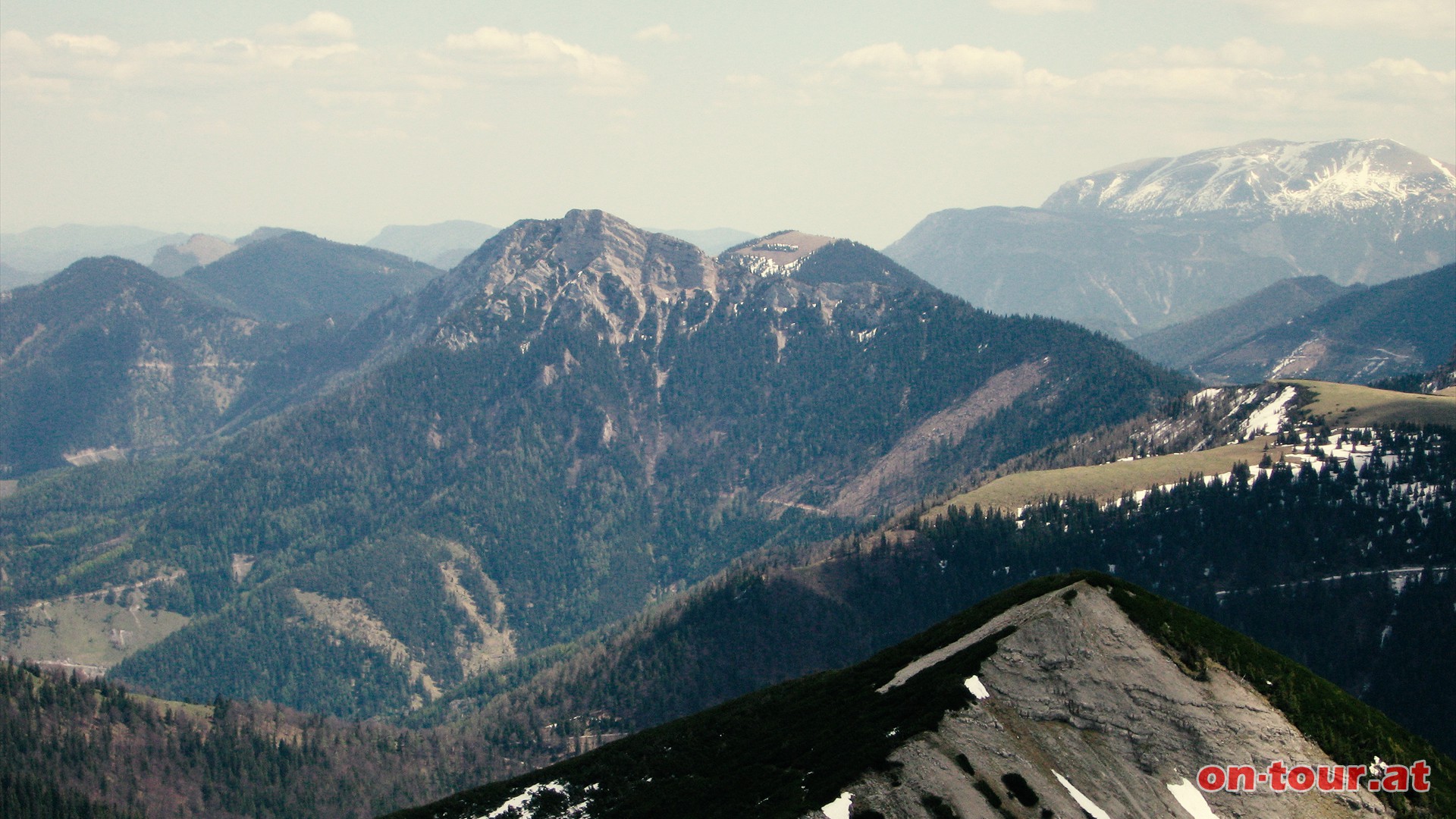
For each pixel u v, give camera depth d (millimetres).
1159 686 151125
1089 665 152000
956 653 161125
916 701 152000
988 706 148125
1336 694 158875
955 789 137375
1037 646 153500
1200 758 146375
